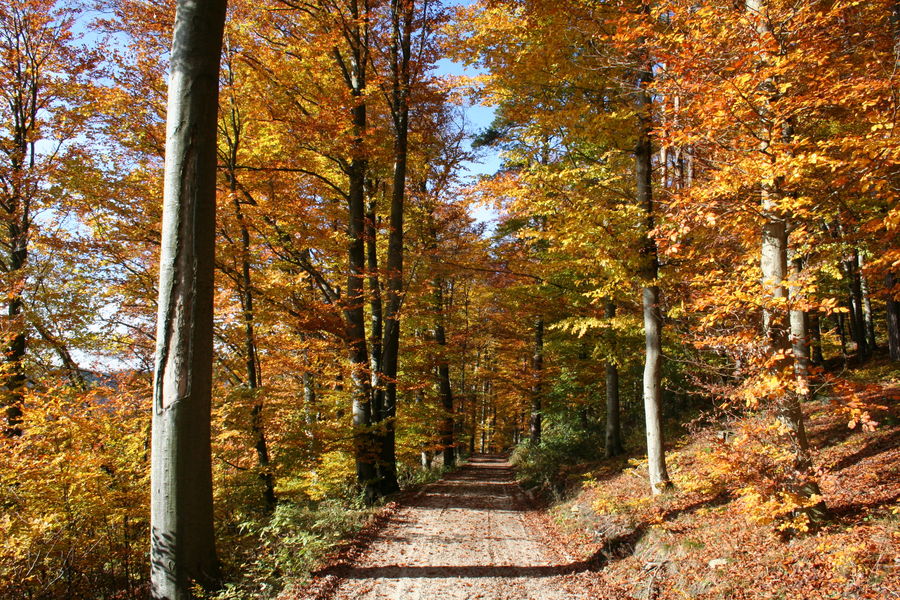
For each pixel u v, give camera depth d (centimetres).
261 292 1097
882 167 470
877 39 549
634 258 882
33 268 1138
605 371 1678
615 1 827
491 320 2152
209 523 544
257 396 1018
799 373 536
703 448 1050
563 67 895
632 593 591
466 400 2812
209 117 545
